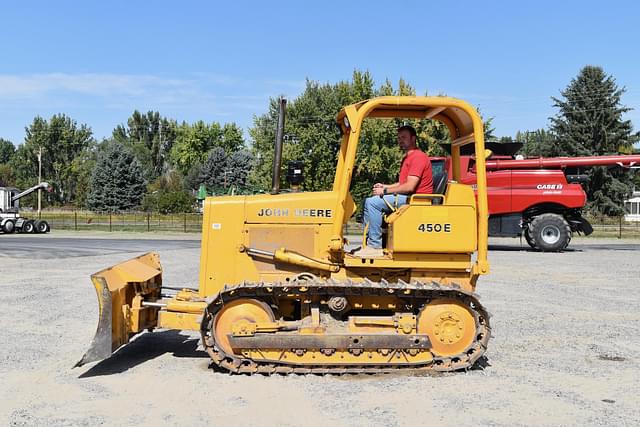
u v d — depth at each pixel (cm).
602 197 5116
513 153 2336
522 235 2302
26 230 3575
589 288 1330
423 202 670
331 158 3797
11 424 512
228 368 648
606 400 581
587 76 5388
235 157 8081
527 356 751
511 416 534
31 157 9300
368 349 645
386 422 518
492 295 1233
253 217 696
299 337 639
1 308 1048
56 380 639
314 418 526
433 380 634
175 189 8356
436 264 668
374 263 669
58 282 1360
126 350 771
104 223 4469
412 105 677
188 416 532
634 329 915
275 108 4388
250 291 654
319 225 689
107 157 6825
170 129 11500
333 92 4231
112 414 537
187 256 1991
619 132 5306
